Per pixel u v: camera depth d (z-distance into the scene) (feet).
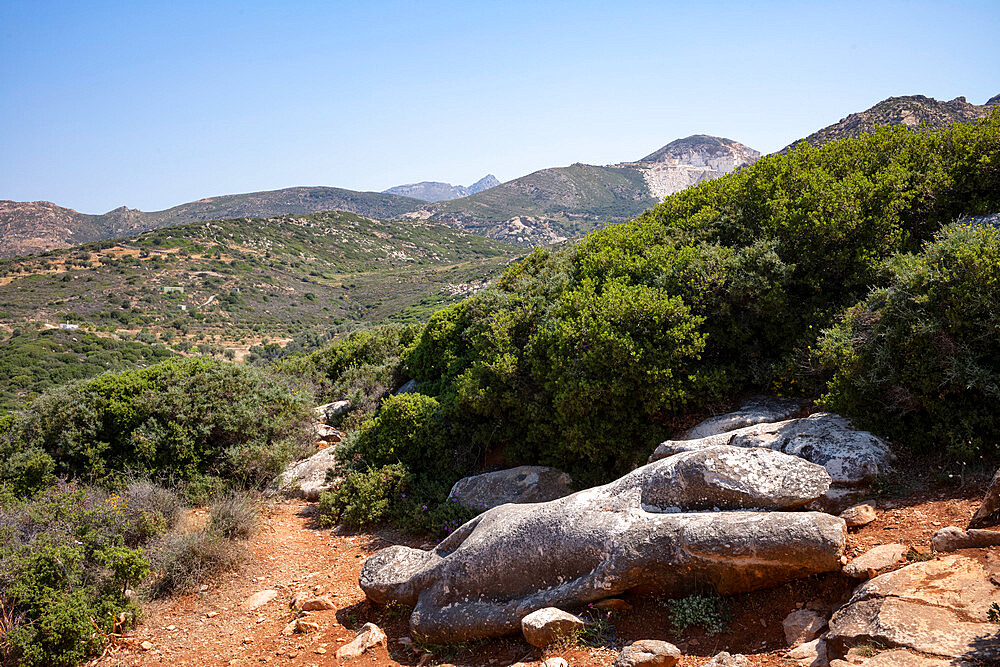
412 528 30.78
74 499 27.58
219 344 278.87
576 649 16.98
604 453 29.66
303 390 50.83
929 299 20.75
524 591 19.66
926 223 30.48
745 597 17.29
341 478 35.91
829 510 19.19
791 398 27.91
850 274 29.48
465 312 45.52
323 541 31.12
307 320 365.20
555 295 37.04
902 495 18.95
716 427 26.45
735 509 18.43
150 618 23.80
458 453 36.52
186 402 39.81
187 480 37.35
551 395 31.99
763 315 29.73
